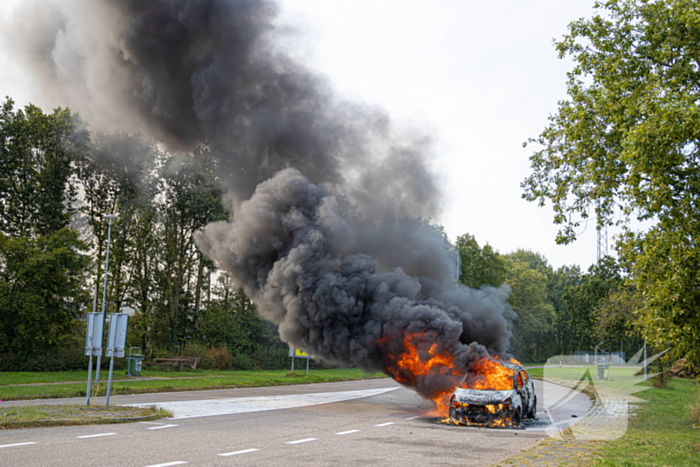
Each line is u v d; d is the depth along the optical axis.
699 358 11.09
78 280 31.72
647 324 11.85
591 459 8.70
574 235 17.61
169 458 8.16
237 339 43.62
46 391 18.66
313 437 10.92
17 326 29.22
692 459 8.85
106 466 7.42
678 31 13.01
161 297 42.31
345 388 25.89
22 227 35.75
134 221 39.44
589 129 16.00
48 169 35.44
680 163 11.09
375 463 8.27
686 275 10.55
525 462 8.42
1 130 34.47
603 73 15.80
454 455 9.14
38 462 7.57
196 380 26.41
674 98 11.99
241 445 9.66
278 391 23.44
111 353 14.31
